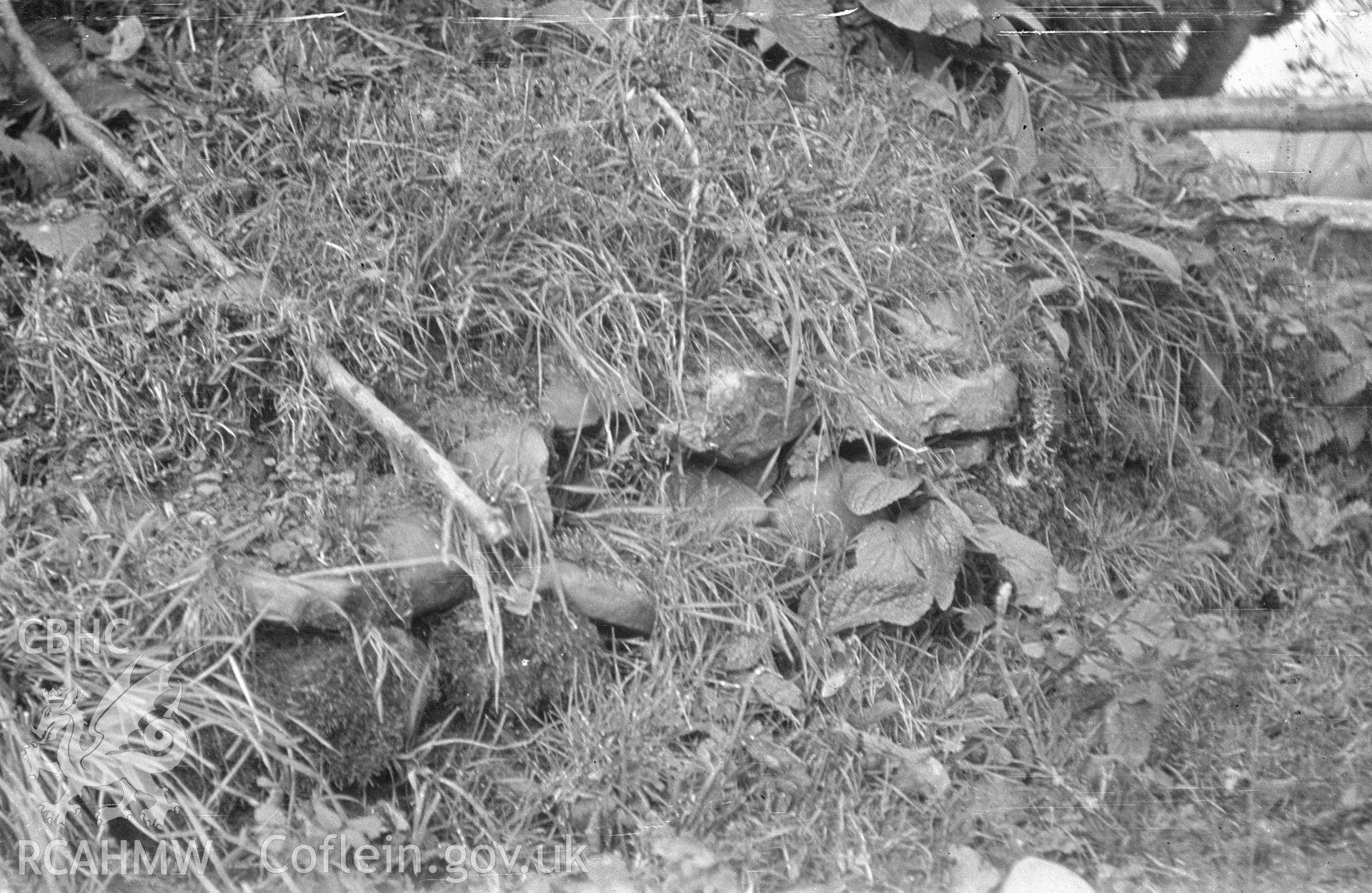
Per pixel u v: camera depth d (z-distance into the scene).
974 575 3.52
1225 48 4.81
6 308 3.18
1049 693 3.42
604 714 3.09
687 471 3.38
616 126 3.60
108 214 3.27
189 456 3.11
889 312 3.57
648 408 3.31
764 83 3.95
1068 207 4.12
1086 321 4.05
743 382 3.33
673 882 2.87
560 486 3.25
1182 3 4.69
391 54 3.79
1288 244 4.51
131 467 3.02
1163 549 3.95
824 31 4.15
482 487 3.04
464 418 3.18
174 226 3.29
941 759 3.25
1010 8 4.41
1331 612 4.03
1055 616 3.53
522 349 3.28
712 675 3.20
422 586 2.94
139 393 3.12
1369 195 4.64
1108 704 3.37
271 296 3.19
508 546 3.07
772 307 3.44
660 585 3.21
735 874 2.92
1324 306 4.46
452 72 3.79
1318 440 4.39
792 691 3.16
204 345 3.12
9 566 2.80
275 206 3.37
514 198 3.36
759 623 3.25
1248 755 3.44
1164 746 3.42
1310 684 3.77
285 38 3.72
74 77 3.48
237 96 3.55
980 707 3.33
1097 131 4.50
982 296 3.70
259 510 3.01
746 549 3.33
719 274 3.46
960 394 3.52
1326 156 4.65
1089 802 3.19
